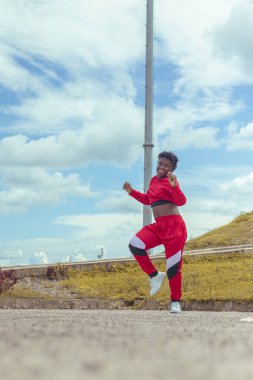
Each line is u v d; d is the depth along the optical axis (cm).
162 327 338
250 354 211
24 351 205
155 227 698
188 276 1311
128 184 715
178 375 158
